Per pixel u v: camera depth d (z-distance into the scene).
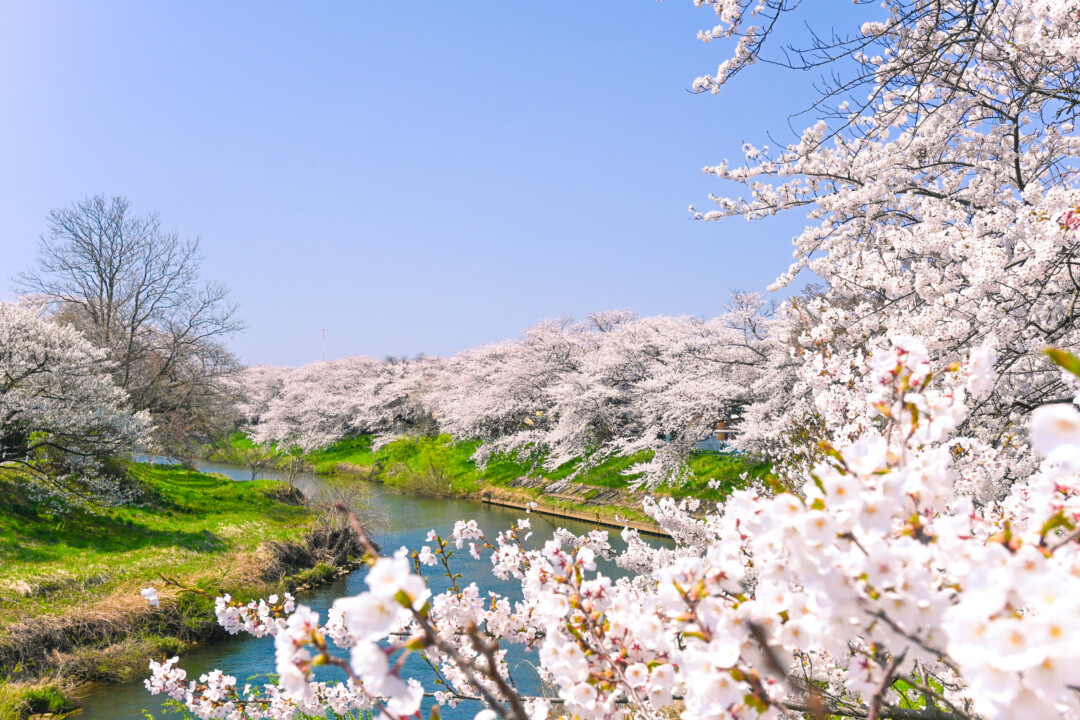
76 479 19.23
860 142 9.56
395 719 1.46
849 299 8.38
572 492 30.34
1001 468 4.20
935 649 1.38
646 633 2.05
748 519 1.72
